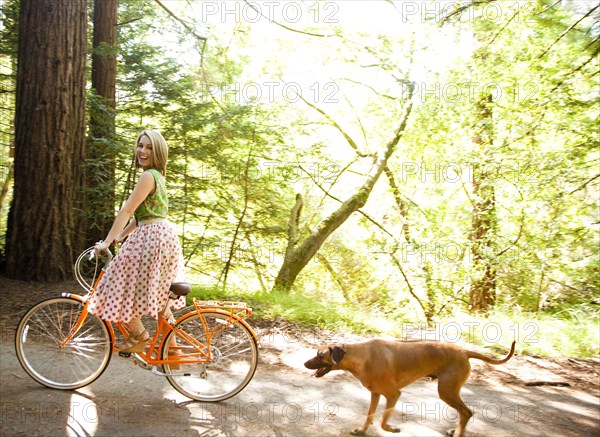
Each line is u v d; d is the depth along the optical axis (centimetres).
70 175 658
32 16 636
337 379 440
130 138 791
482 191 965
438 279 1009
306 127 1134
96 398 357
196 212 928
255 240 999
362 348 340
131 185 791
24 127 635
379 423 356
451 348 347
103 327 371
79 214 693
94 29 805
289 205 1048
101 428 314
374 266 1212
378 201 1330
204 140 826
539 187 789
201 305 377
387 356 338
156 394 374
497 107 945
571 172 753
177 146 818
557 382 461
